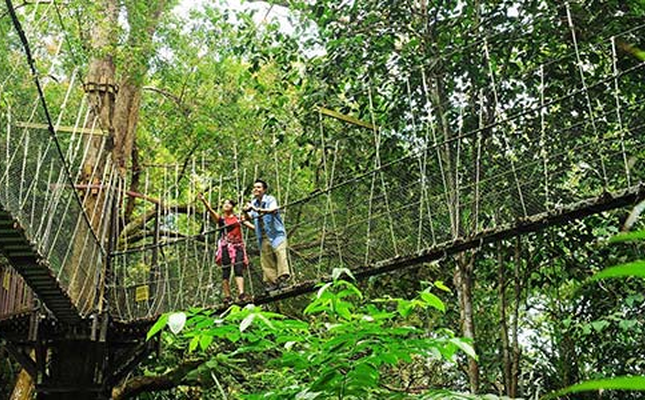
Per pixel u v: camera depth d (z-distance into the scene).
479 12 7.88
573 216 5.25
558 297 7.94
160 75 11.40
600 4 7.36
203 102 12.13
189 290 7.68
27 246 5.25
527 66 7.83
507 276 8.59
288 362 1.84
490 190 6.14
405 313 1.82
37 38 6.56
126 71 10.37
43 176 5.35
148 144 13.08
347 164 8.57
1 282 7.11
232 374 7.63
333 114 7.56
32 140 5.02
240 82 10.16
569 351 7.78
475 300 9.41
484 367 8.39
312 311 1.81
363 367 1.75
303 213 8.56
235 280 7.71
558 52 7.46
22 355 7.60
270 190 11.30
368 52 8.38
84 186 8.52
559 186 6.30
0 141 4.45
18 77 4.88
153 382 8.32
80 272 6.95
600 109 6.38
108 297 7.70
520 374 8.28
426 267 8.84
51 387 7.52
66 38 8.20
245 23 9.70
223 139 11.82
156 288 7.85
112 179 8.47
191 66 11.75
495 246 8.11
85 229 6.82
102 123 10.12
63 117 10.00
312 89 8.70
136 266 9.28
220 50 11.78
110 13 10.27
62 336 7.61
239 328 1.79
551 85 7.13
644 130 5.32
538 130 6.41
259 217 7.01
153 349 7.92
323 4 8.55
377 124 8.21
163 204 9.28
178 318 1.72
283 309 10.43
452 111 7.64
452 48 7.77
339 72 8.54
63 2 9.03
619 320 6.43
